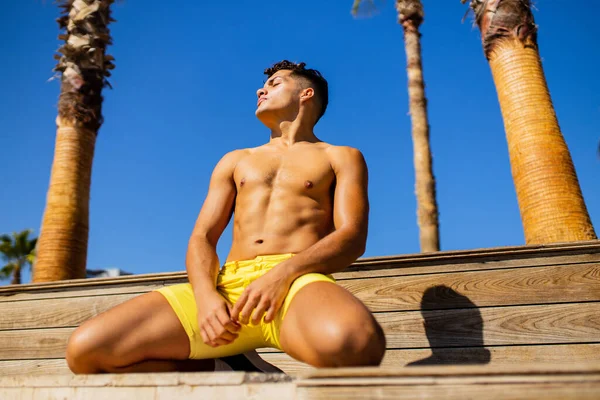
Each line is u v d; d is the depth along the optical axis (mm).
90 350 1842
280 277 1902
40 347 3443
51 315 3518
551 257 2902
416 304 2949
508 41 7516
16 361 3445
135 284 3453
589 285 2791
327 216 2322
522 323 2783
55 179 8492
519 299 2840
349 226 2111
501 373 1149
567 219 6391
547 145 6773
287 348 1870
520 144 6953
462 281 2945
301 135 2625
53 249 8023
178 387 1443
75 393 1550
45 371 3365
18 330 3529
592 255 2857
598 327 2691
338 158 2391
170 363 2027
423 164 11734
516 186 6969
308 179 2328
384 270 3074
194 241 2283
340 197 2262
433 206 11469
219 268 2283
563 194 6516
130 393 1488
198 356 2059
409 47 12805
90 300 3490
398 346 2877
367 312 1691
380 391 1201
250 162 2463
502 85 7426
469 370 1169
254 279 2090
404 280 3020
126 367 1914
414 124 12125
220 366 2203
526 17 7551
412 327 2902
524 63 7328
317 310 1718
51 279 7883
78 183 8508
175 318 2012
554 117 7039
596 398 1077
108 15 9789
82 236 8328
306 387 1259
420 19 13078
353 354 1596
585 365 1147
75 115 8820
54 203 8305
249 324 2006
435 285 2971
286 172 2365
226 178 2510
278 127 2641
